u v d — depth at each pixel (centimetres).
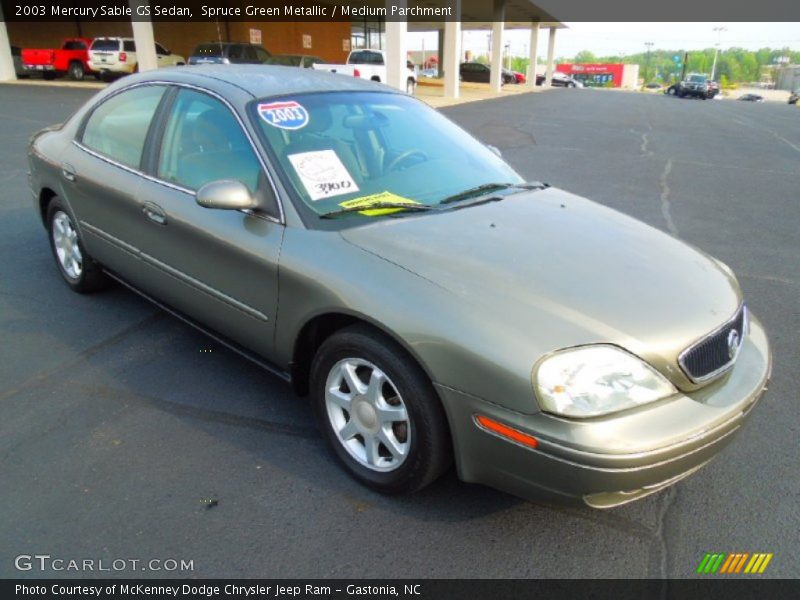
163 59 2558
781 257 591
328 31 3725
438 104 2245
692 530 247
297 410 318
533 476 211
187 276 321
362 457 263
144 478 266
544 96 3228
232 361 363
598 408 204
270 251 271
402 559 229
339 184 293
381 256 247
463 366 215
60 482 262
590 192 862
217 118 314
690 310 234
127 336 390
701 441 212
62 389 330
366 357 246
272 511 250
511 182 349
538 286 231
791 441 304
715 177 999
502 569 226
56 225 446
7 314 414
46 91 2080
